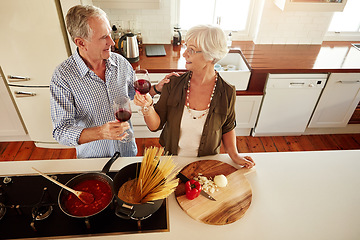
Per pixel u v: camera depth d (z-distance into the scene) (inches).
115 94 62.4
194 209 47.0
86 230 43.3
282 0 103.3
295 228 46.4
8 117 110.0
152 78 102.8
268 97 110.5
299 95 110.7
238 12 121.6
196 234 44.2
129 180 46.4
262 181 54.3
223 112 56.4
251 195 50.1
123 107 47.6
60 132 54.1
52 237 42.3
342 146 125.0
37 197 47.7
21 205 45.9
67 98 56.8
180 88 56.8
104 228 43.6
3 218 44.3
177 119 58.1
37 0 80.5
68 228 43.4
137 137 124.5
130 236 43.3
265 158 59.7
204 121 57.5
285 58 111.1
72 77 56.7
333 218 48.4
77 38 53.0
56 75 56.2
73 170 53.8
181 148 62.4
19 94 98.2
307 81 106.6
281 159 59.7
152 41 120.2
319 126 123.8
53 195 48.0
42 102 101.0
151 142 122.6
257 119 119.7
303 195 52.1
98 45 53.9
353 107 116.8
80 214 42.7
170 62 106.1
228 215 46.4
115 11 111.0
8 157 111.9
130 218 42.4
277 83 106.5
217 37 48.4
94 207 43.6
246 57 111.0
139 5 96.5
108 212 45.3
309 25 119.7
